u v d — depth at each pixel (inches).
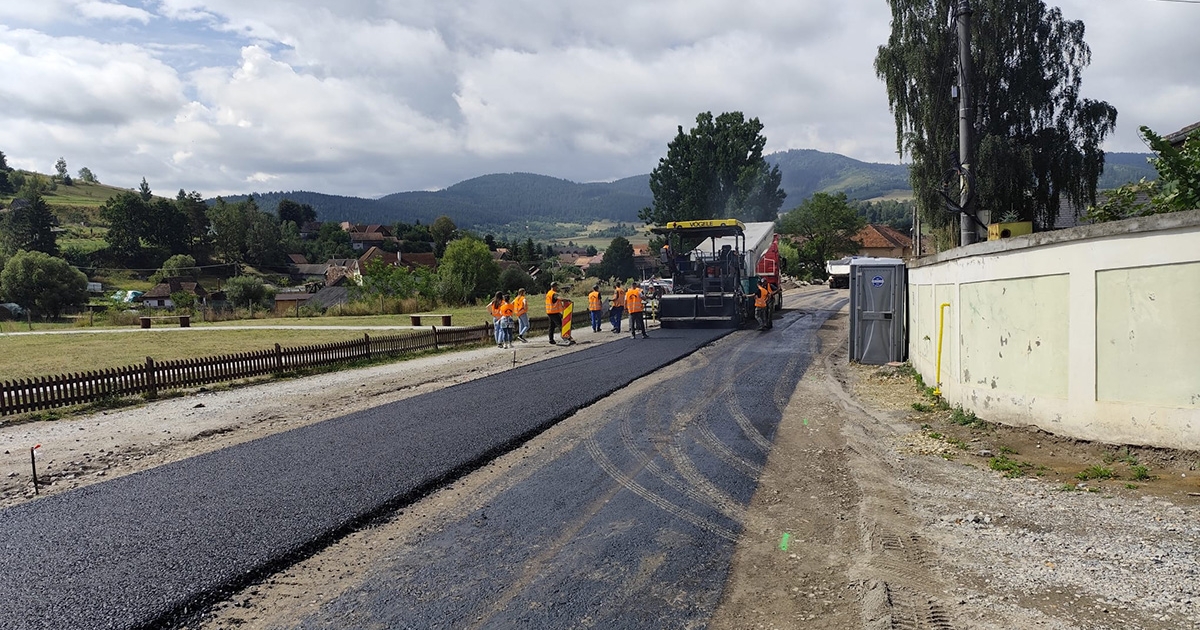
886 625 162.1
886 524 229.9
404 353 816.3
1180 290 259.6
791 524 234.2
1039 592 178.2
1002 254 338.0
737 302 985.5
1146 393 270.2
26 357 865.5
